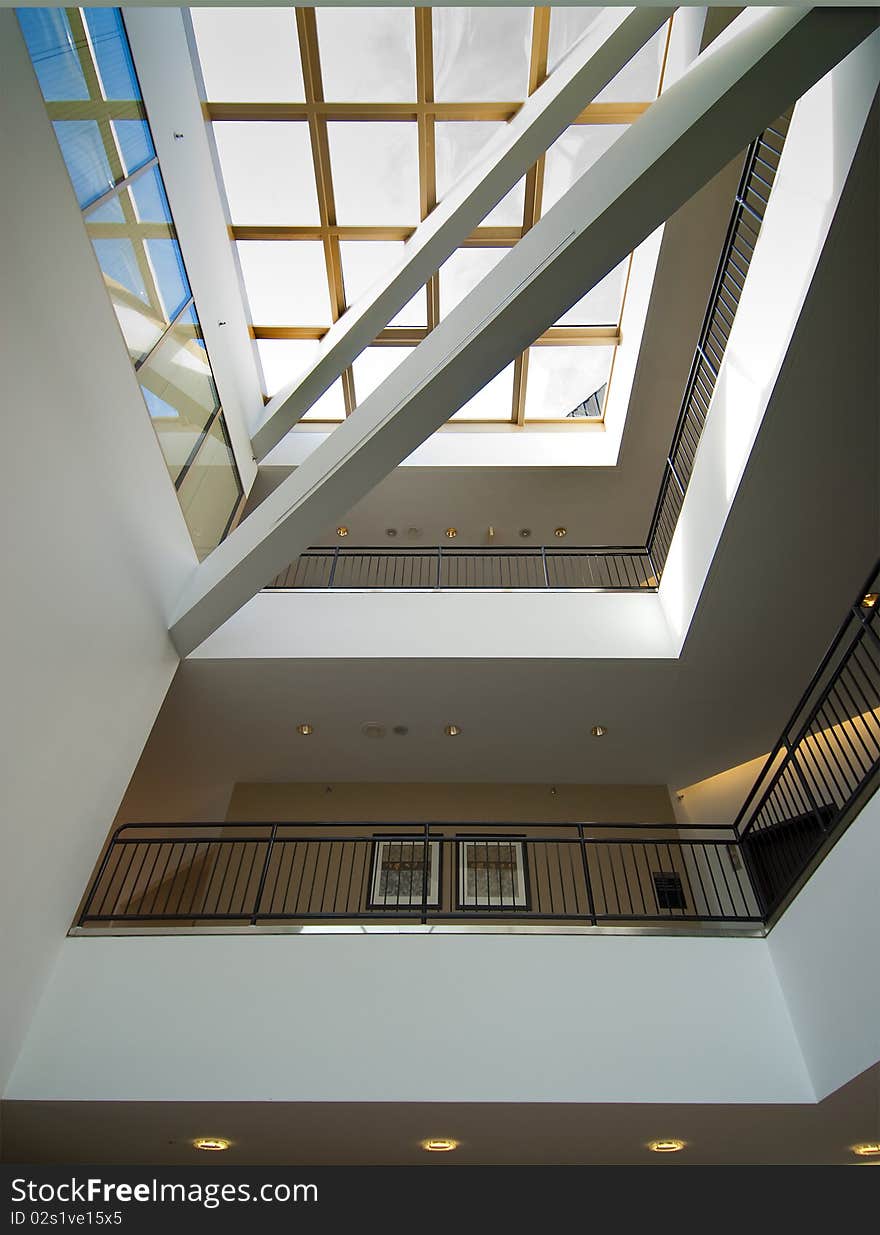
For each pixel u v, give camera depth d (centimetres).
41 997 378
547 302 339
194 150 616
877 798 317
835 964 335
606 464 793
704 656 569
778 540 466
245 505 762
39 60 379
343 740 671
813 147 340
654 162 296
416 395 375
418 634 589
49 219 379
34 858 362
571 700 617
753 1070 356
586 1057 361
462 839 460
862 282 332
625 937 409
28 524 348
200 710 622
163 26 559
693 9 505
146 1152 392
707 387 656
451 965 397
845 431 396
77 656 394
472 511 843
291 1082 352
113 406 447
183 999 382
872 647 552
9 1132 367
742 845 454
